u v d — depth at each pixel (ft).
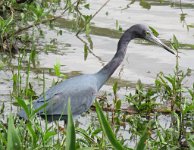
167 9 65.87
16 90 39.88
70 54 51.65
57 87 37.76
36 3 60.23
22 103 27.96
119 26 57.52
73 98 37.47
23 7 58.34
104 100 42.73
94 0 67.97
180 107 38.96
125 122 39.81
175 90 41.11
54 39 54.75
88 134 34.63
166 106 42.45
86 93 38.11
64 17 60.59
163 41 55.42
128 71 49.21
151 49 54.95
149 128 37.22
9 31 52.03
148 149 34.04
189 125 39.34
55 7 62.34
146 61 51.65
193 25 60.18
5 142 28.14
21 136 30.53
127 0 69.15
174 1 69.21
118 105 38.11
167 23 60.80
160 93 44.65
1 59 48.49
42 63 48.83
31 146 29.40
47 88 43.50
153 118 40.86
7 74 45.62
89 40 55.67
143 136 24.06
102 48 53.83
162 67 50.26
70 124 23.36
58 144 30.40
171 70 49.55
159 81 43.52
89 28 57.26
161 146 34.30
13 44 50.57
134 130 37.76
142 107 41.29
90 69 48.49
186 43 55.47
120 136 37.27
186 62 51.47
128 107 42.14
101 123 24.44
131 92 44.78
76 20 58.65
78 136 36.42
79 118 40.14
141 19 61.67
